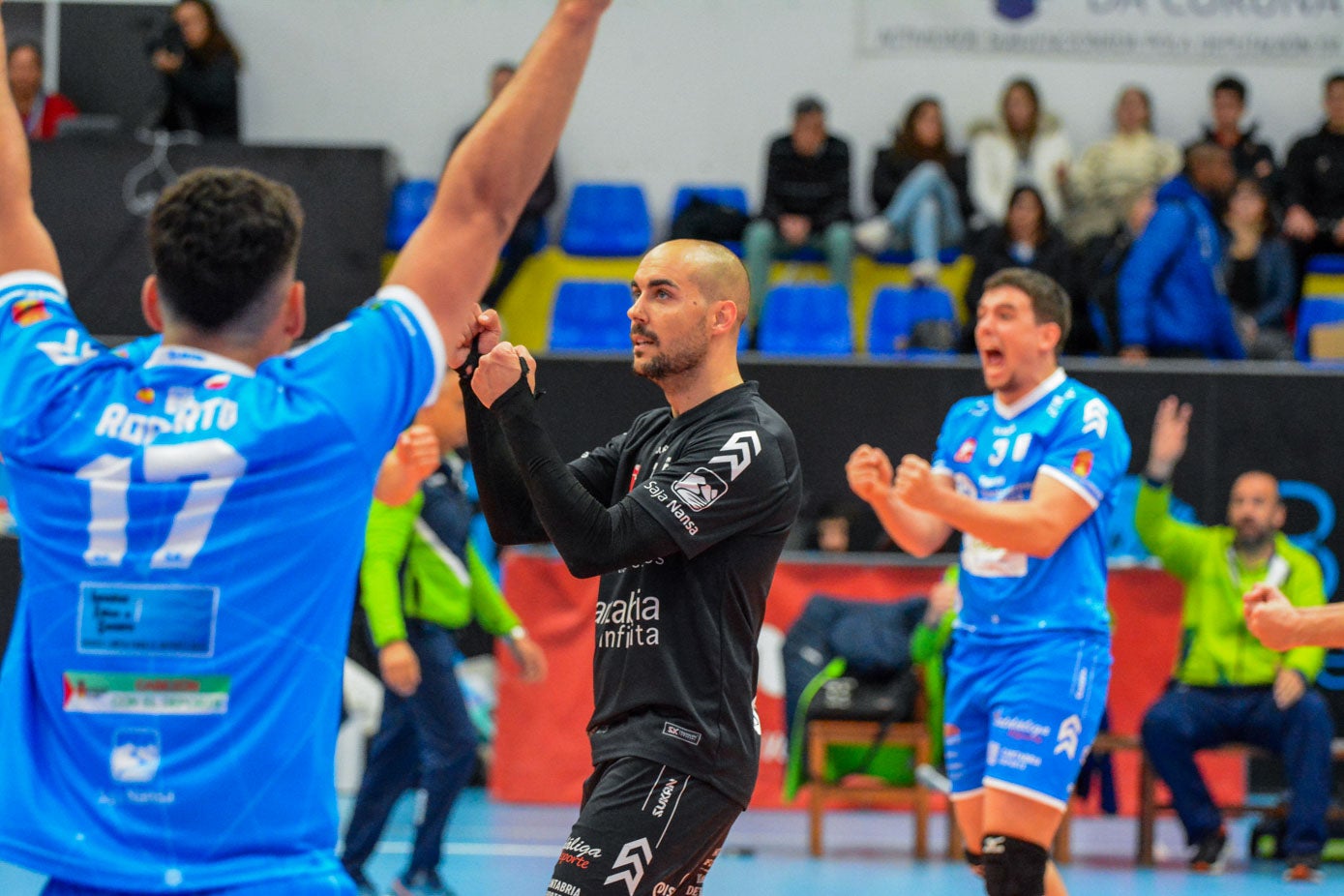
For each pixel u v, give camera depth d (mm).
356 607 8719
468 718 8438
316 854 2674
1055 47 19562
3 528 11875
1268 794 13688
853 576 12031
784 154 18047
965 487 6785
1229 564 10695
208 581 2619
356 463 2695
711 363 4734
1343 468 13992
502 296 17859
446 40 19797
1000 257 16391
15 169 2930
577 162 19781
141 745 2604
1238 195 16859
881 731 10422
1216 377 14148
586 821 4312
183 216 2746
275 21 19719
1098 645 6270
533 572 12273
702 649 4418
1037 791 6074
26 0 19344
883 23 19703
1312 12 19469
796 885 9344
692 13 19828
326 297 15281
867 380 14469
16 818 2598
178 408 2693
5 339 2805
